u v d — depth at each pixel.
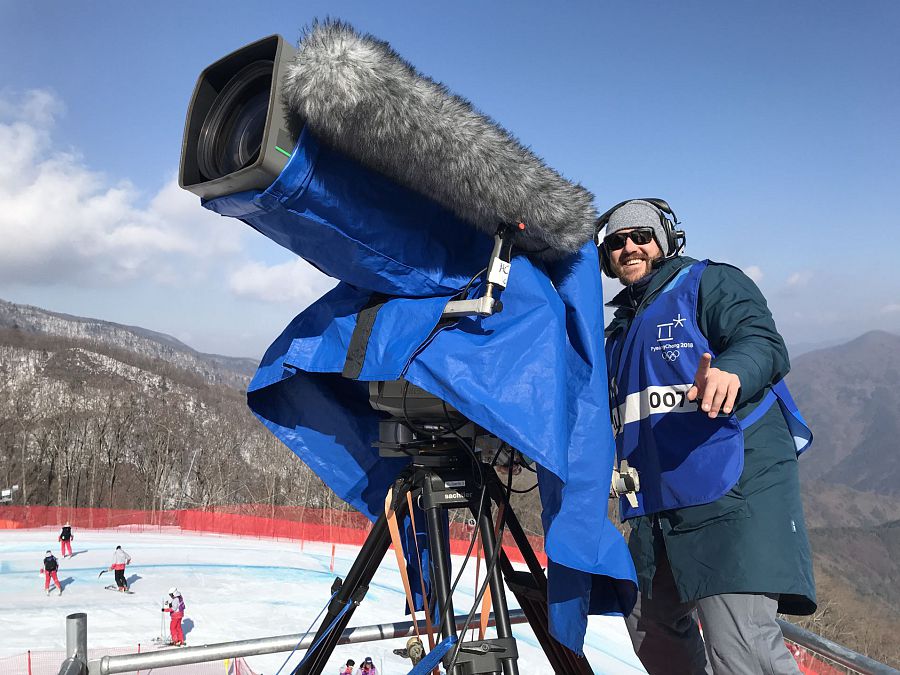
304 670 1.85
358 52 1.39
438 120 1.47
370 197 1.60
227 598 26.70
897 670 2.08
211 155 1.60
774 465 1.88
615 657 19.36
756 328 1.84
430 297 1.77
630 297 2.33
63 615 23.14
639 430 2.12
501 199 1.57
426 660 1.51
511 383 1.57
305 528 40.34
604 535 1.61
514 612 2.17
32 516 41.06
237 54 1.56
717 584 1.82
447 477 1.72
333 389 2.28
